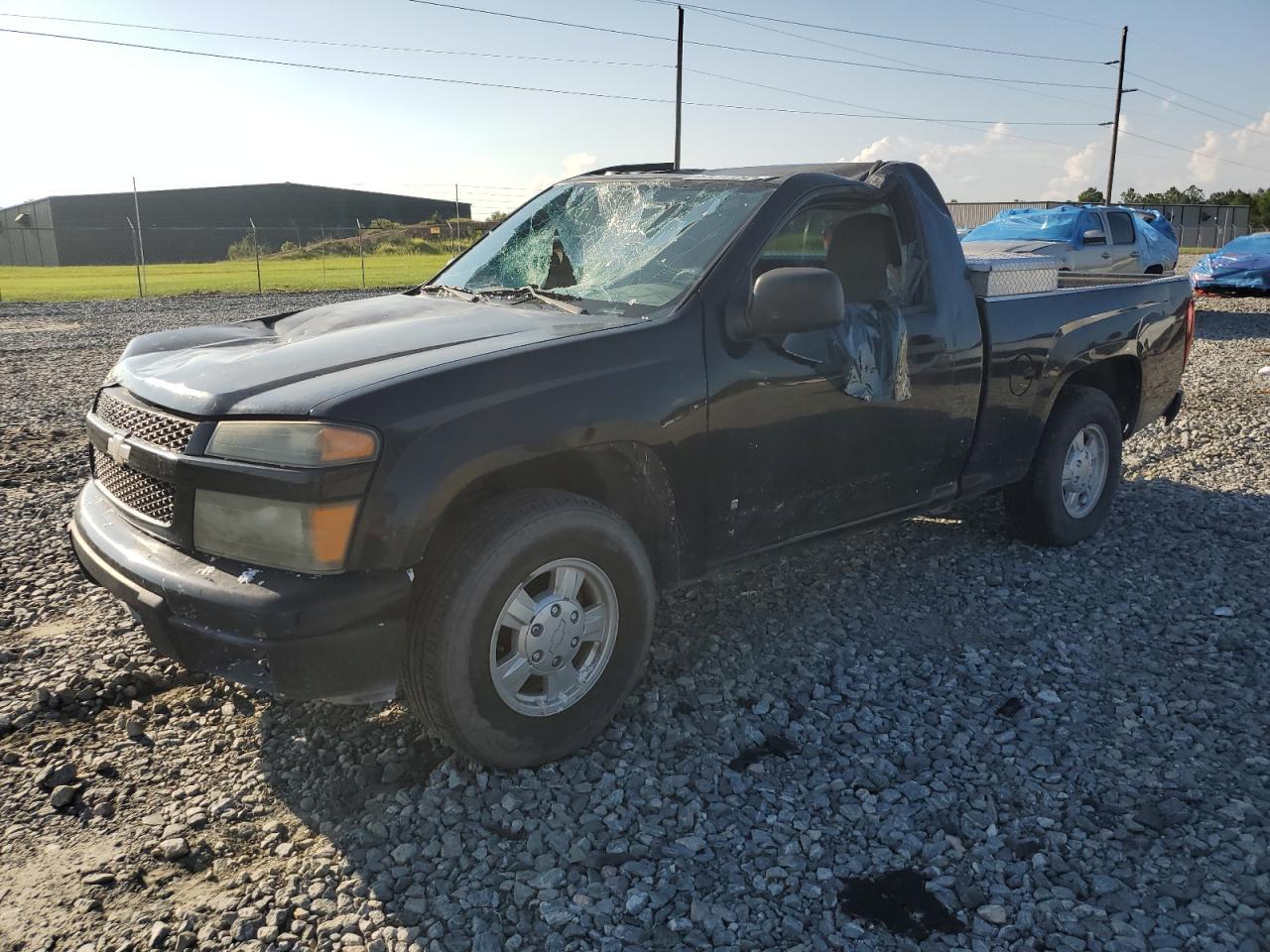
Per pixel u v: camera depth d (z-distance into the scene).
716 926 2.44
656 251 3.71
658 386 3.21
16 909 2.50
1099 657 3.92
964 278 4.35
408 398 2.76
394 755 3.22
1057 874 2.64
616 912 2.50
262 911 2.50
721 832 2.82
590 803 2.95
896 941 2.40
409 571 2.74
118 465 3.20
